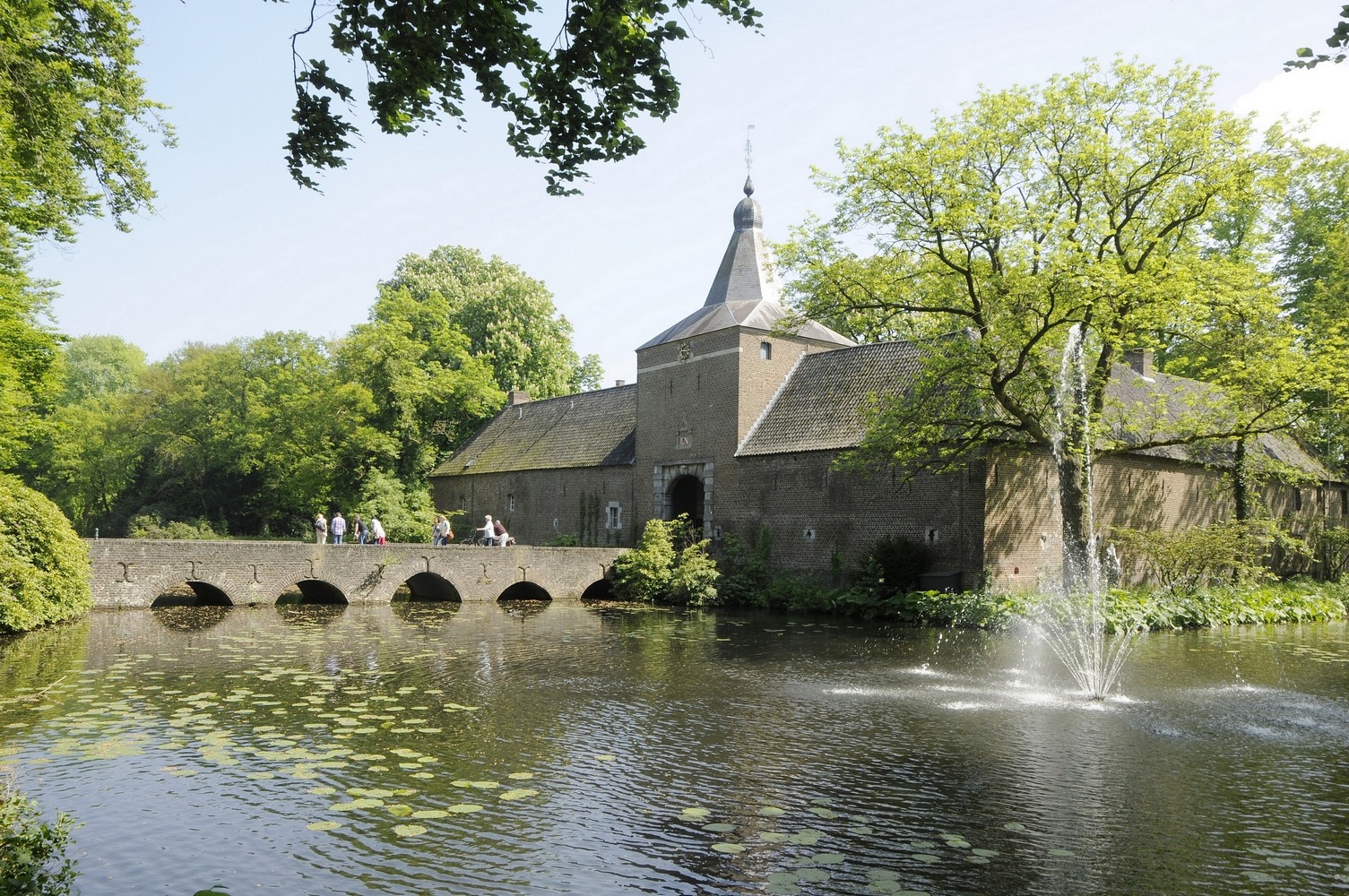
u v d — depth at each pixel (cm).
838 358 2661
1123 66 1812
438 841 614
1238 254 2803
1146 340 1967
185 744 843
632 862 585
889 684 1234
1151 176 1861
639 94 552
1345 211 3056
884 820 672
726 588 2452
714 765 812
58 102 1207
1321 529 2808
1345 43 471
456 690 1134
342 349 3681
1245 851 619
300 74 530
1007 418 2067
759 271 2873
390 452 3475
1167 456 2541
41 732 880
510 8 509
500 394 4091
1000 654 1523
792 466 2511
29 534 1709
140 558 2019
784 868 579
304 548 2219
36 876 545
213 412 4419
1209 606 2020
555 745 871
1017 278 1708
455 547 2428
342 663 1327
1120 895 547
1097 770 816
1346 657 1530
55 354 2094
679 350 2898
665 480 2911
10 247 1698
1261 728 984
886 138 1816
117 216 1455
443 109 566
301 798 694
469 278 4731
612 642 1617
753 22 522
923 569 2173
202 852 589
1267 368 1823
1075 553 1897
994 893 546
